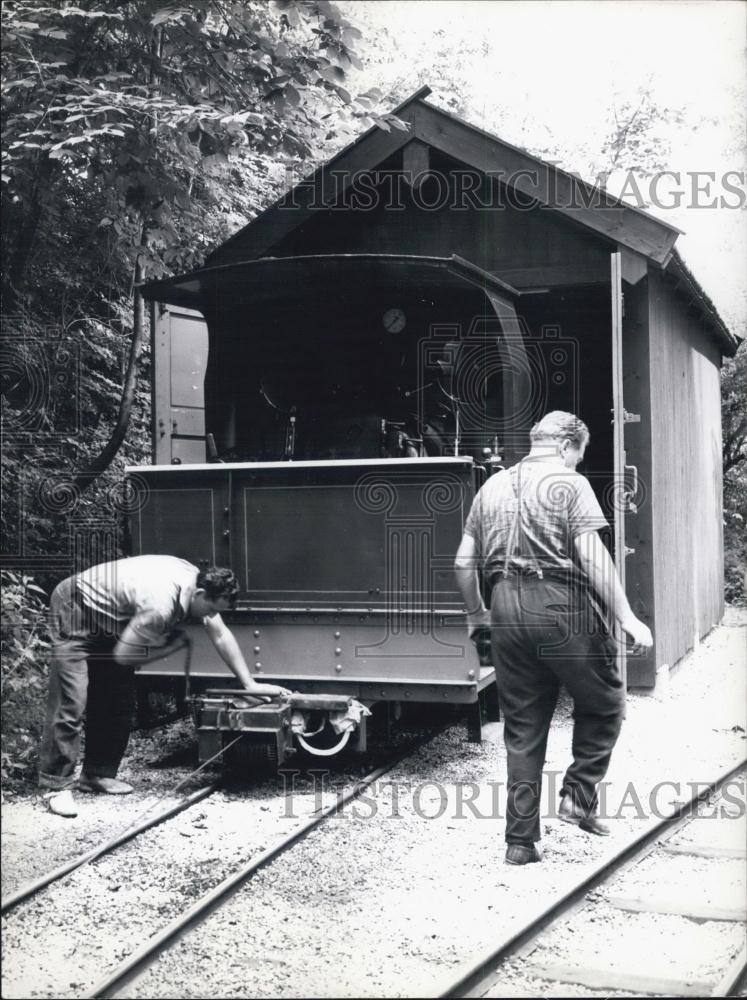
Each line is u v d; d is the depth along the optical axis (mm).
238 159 7043
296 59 6562
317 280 6398
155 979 3451
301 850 4582
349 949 3645
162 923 3850
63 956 3609
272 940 3721
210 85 6660
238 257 7449
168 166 6754
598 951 3738
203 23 6453
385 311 6801
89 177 6738
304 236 7699
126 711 5160
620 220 6996
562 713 7051
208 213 7945
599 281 7191
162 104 5996
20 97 6137
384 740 6379
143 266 7402
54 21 6234
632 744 6211
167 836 4676
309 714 5277
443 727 6691
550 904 3961
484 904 3988
